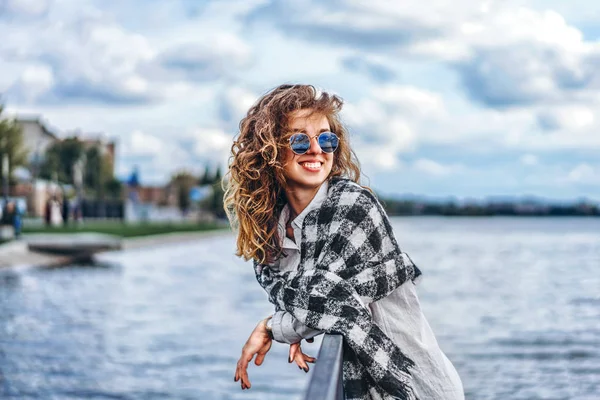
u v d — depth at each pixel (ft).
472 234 260.42
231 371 30.89
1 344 37.09
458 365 31.76
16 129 160.25
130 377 30.01
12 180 169.37
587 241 194.39
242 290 64.75
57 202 174.81
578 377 29.32
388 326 8.19
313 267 8.23
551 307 51.52
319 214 8.32
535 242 186.39
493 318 45.65
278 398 26.50
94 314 48.19
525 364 31.73
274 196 8.72
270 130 8.45
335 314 7.72
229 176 8.92
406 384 7.65
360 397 7.90
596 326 42.14
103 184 342.64
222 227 268.21
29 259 94.94
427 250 142.51
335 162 9.05
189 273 84.07
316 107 8.52
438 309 50.44
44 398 26.76
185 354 34.55
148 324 43.98
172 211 332.39
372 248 8.04
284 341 8.34
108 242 113.50
